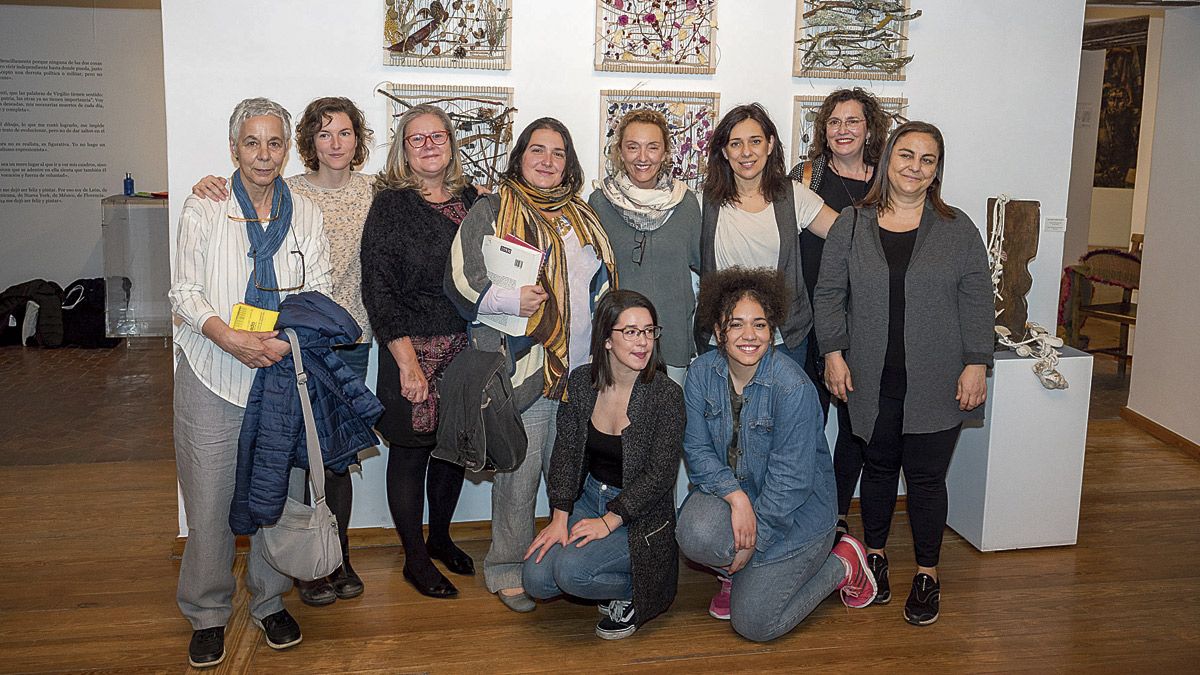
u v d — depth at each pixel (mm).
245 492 2631
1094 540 3816
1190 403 4988
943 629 3086
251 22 3379
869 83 3826
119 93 7730
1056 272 4121
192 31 3340
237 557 3566
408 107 3500
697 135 3703
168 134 3377
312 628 3035
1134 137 8203
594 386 2895
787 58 3744
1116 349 6898
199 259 2594
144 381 6316
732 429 2967
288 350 2580
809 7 3715
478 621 3100
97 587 3307
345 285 3117
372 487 3709
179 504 3574
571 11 3572
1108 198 8539
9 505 4078
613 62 3615
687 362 3215
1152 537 3859
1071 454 3670
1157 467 4754
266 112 2521
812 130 3779
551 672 2805
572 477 2938
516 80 3582
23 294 7309
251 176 2547
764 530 2910
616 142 3193
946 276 3031
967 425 3721
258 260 2609
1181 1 4629
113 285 7250
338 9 3430
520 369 2930
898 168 3018
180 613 3133
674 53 3646
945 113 3910
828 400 3586
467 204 3074
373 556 3584
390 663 2838
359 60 3471
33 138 7676
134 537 3754
